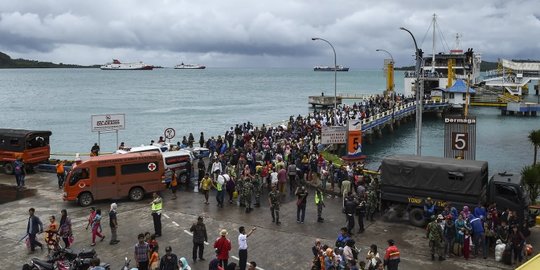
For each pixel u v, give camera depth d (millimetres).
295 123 50750
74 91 171000
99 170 26984
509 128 81188
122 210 26141
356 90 196125
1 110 104625
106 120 36375
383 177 24219
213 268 15461
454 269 18578
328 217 24969
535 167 27234
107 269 16812
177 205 27031
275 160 32188
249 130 47000
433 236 19375
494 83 125625
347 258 16766
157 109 107938
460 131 30656
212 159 34156
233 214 25422
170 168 30797
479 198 21969
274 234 22438
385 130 74438
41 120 87438
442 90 95750
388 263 17016
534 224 22953
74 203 27406
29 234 20266
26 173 35000
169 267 15867
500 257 19328
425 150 60656
